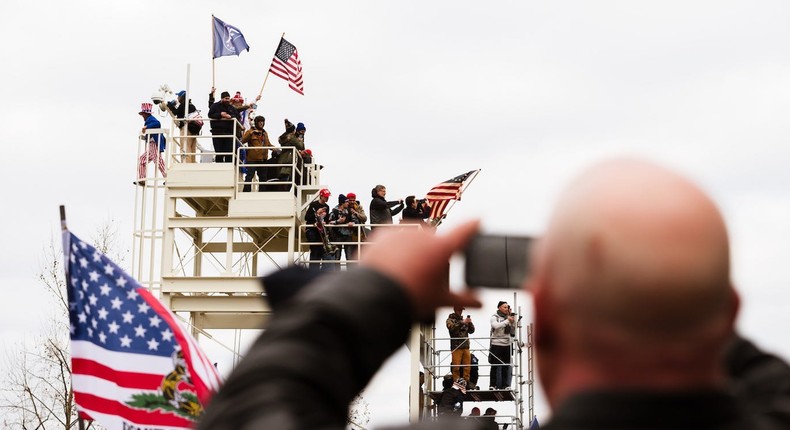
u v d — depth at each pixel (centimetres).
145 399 1366
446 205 3419
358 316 181
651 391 164
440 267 190
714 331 164
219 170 3306
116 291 1401
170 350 1378
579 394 166
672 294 161
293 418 164
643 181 166
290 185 3469
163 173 3409
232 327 3309
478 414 3209
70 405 4175
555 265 170
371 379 185
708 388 166
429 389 3306
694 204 164
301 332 178
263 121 3484
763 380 206
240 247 3578
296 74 3541
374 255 192
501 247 190
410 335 190
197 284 3212
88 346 1398
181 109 3362
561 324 170
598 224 164
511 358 3291
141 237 3209
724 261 163
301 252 3425
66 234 1389
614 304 163
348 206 3353
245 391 170
